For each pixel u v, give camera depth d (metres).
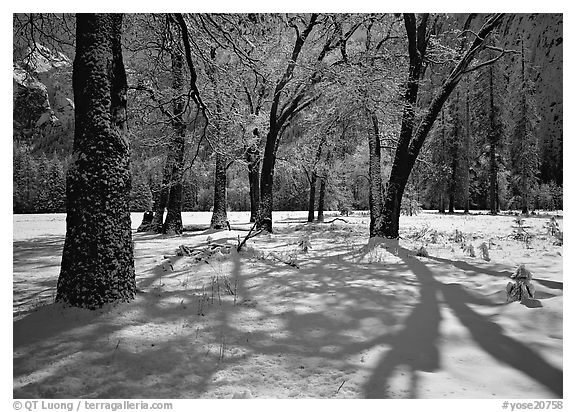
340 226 22.72
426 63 13.87
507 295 5.66
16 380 3.40
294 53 16.39
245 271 8.25
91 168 5.29
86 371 3.57
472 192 48.34
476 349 4.05
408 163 12.56
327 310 5.52
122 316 4.97
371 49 14.98
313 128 17.86
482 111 36.91
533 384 3.28
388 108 13.50
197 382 3.41
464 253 10.85
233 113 13.17
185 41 8.08
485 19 12.85
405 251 11.11
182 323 4.90
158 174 19.12
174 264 8.95
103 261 5.25
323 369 3.65
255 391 3.24
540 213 35.84
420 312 5.38
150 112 14.97
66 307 5.08
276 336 4.53
